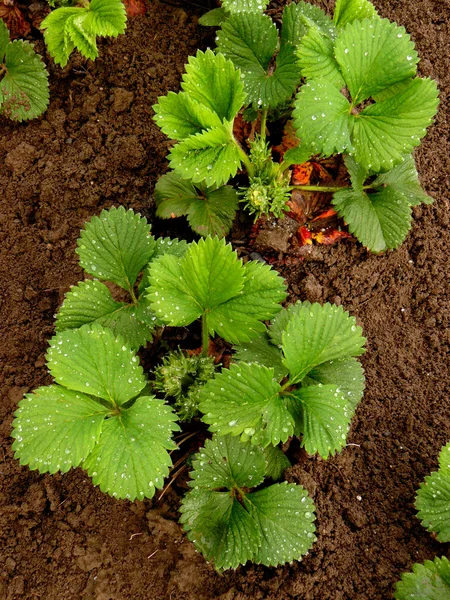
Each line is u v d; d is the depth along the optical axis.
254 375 0.46
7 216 0.61
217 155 0.51
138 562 0.54
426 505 0.52
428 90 0.48
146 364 0.58
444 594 0.49
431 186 0.63
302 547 0.49
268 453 0.54
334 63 0.49
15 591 0.54
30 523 0.55
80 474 0.56
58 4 0.61
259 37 0.55
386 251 0.61
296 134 0.49
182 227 0.61
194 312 0.49
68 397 0.47
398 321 0.60
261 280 0.47
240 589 0.53
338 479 0.56
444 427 0.58
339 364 0.52
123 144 0.61
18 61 0.60
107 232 0.52
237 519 0.50
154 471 0.46
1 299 0.60
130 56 0.63
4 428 0.57
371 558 0.54
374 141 0.50
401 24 0.66
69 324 0.51
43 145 0.62
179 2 0.64
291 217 0.60
